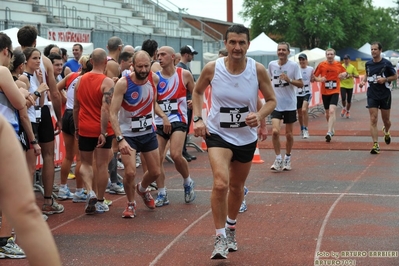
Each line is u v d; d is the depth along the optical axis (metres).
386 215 7.45
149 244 6.40
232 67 5.68
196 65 26.06
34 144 6.74
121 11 28.17
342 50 51.03
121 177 9.98
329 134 14.90
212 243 6.38
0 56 6.08
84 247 6.33
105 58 7.75
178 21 32.53
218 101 5.69
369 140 15.23
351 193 8.81
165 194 8.24
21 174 2.34
